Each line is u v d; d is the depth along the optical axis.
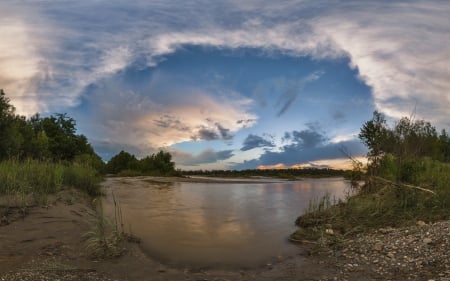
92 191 22.48
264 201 22.67
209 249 10.44
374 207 13.71
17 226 10.97
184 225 13.96
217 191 31.80
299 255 9.77
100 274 7.74
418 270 7.45
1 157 32.81
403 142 16.17
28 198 14.10
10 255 8.53
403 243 9.15
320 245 10.29
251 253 10.05
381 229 11.25
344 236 10.99
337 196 25.05
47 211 12.98
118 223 13.84
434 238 8.98
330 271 8.06
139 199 23.22
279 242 11.35
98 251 9.22
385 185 15.34
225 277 8.01
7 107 34.62
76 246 9.62
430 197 13.34
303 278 7.75
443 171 15.77
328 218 13.57
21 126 45.75
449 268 7.30
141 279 7.70
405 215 12.55
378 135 18.12
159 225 13.86
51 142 59.16
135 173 78.56
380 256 8.59
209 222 14.70
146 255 9.59
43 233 10.53
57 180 17.81
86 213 14.16
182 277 7.96
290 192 30.31
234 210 18.27
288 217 16.08
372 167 17.47
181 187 37.81
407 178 15.55
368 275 7.53
